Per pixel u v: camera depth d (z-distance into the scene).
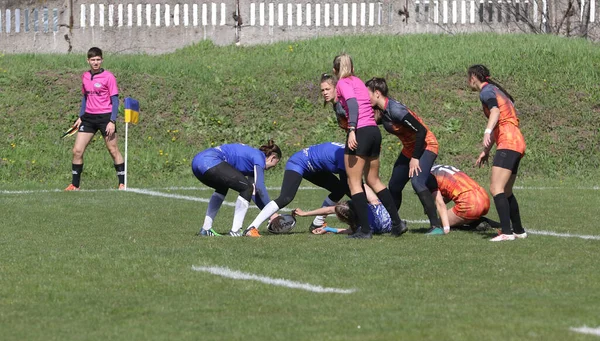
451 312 21.94
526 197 52.78
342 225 41.25
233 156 37.41
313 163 37.66
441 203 38.34
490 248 32.81
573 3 91.94
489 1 90.75
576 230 38.88
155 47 87.69
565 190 56.97
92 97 56.72
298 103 74.94
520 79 78.12
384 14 89.38
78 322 21.27
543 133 71.44
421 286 25.34
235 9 87.94
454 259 30.08
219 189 37.09
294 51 84.69
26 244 33.94
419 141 36.28
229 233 37.19
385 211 37.84
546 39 86.38
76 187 57.53
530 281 26.05
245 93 76.25
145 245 33.56
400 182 38.22
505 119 34.88
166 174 65.38
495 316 21.50
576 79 78.31
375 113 37.00
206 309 22.55
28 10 86.75
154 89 76.12
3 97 73.81
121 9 87.12
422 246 33.41
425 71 79.56
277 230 37.88
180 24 87.75
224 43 88.25
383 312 22.00
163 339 19.64
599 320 21.06
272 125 71.94
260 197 37.75
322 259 30.05
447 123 72.12
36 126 70.44
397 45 85.12
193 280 26.27
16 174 63.34
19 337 19.88
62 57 82.56
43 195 52.97
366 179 36.28
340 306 22.75
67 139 69.62
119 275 27.08
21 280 26.27
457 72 79.44
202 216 44.38
